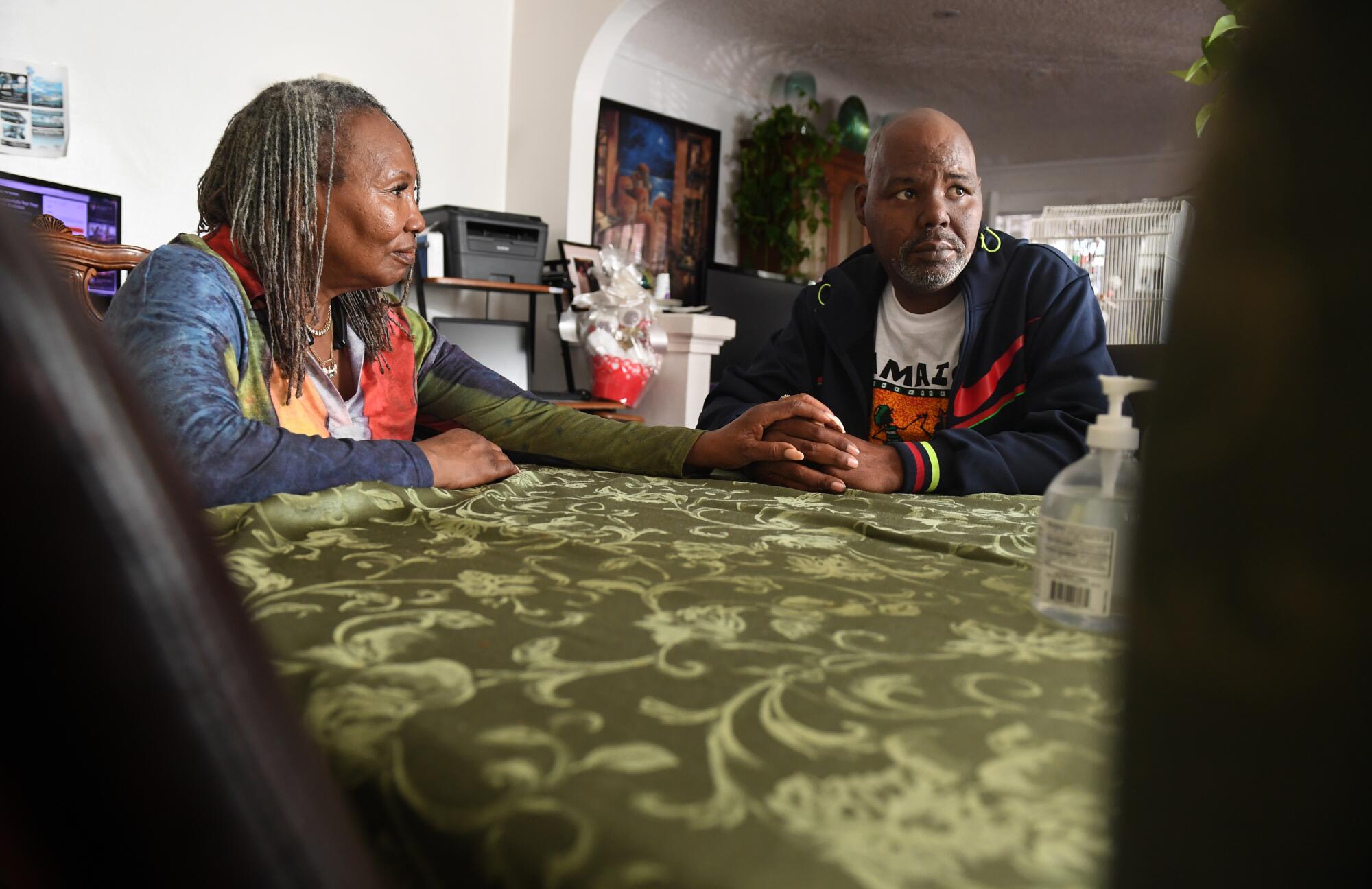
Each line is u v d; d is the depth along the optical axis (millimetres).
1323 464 146
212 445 783
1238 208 151
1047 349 1413
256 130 996
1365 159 140
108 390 213
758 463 1153
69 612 205
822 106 6020
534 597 572
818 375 1642
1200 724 158
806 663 451
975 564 716
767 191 5430
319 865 234
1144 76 5715
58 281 218
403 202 1060
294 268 1007
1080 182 7566
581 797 313
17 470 198
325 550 691
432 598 562
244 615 238
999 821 297
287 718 241
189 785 218
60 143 2896
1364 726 147
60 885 230
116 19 3010
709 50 5055
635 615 536
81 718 211
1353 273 141
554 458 1258
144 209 3111
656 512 907
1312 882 154
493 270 3523
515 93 4156
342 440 901
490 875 304
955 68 5773
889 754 347
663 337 3578
